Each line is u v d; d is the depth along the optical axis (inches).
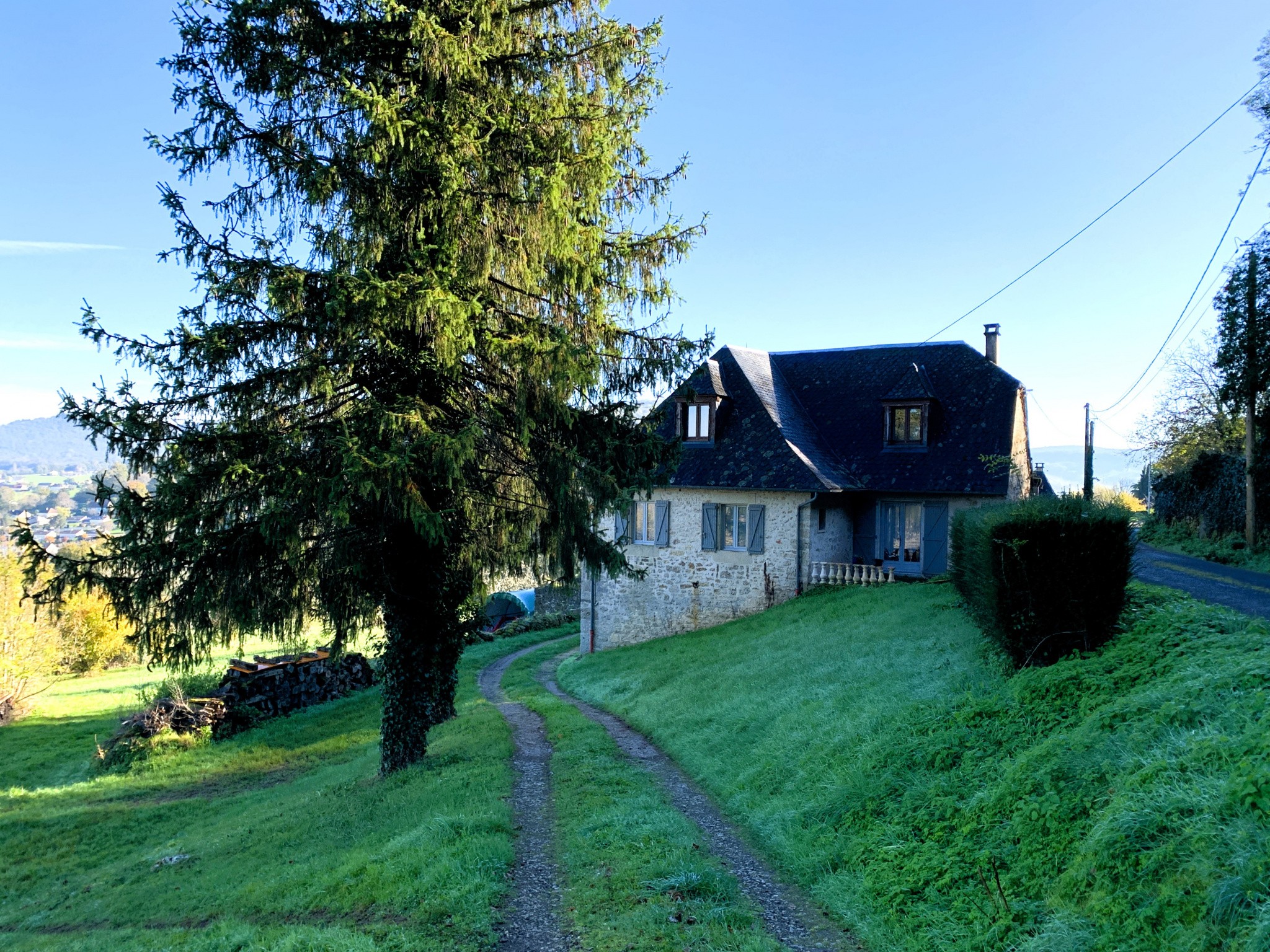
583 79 457.7
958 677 391.5
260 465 380.2
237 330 381.7
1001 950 192.4
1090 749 249.9
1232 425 1449.3
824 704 441.4
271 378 393.4
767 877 278.7
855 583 858.1
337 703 916.0
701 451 966.4
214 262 383.9
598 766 430.0
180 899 370.0
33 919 409.7
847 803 305.3
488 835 309.4
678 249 488.7
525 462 476.7
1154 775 210.8
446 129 392.2
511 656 1138.7
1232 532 1018.7
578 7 459.2
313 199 391.2
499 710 661.9
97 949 318.0
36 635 1037.8
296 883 323.0
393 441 368.2
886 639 565.0
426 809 371.6
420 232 394.9
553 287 463.5
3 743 896.3
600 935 227.5
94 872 484.4
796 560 884.0
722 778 400.2
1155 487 1358.3
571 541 490.9
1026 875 218.1
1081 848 207.5
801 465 884.0
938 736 323.0
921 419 930.7
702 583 946.7
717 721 497.7
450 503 450.0
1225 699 233.3
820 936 229.9
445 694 659.4
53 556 371.6
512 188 417.7
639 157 496.4
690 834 315.6
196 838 506.0
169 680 831.1
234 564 385.7
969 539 481.7
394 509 395.5
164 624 389.1
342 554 414.6
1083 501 366.9
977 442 896.9
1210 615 333.4
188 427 381.1
